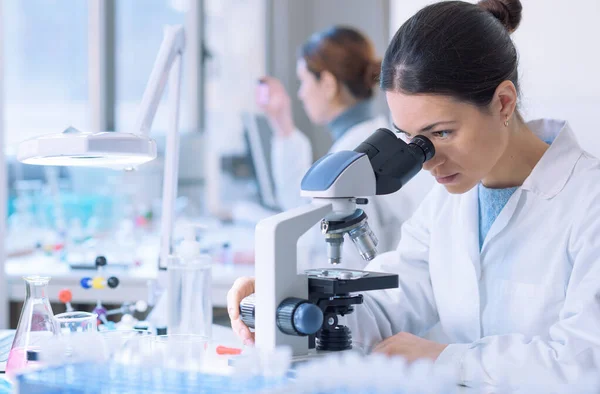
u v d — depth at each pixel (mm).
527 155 1765
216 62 5844
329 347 1427
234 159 5777
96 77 5039
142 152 1480
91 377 1173
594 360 1373
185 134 5012
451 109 1495
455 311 1864
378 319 1839
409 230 2039
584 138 3078
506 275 1775
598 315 1437
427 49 1486
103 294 2949
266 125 4508
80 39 5172
